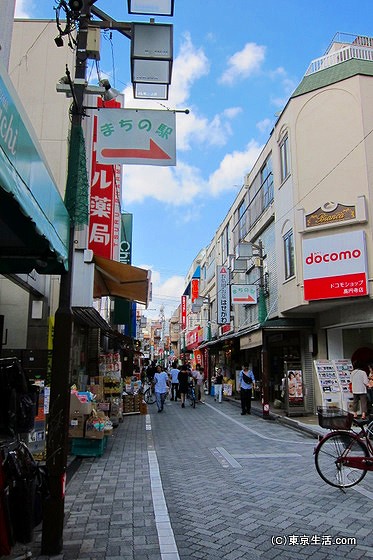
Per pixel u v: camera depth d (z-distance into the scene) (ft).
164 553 14.48
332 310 49.90
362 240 44.01
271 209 59.67
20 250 15.64
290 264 52.08
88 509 19.02
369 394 44.16
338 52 52.16
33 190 11.16
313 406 53.67
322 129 48.75
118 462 28.66
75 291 30.94
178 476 25.09
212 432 42.09
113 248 43.83
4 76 9.46
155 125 21.12
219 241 108.27
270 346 69.46
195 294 140.46
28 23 40.52
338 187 46.50
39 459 23.80
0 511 12.35
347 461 21.62
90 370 50.55
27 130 10.78
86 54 18.01
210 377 109.91
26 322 35.88
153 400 78.18
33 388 16.80
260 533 16.20
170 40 20.16
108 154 20.71
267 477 24.56
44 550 14.44
